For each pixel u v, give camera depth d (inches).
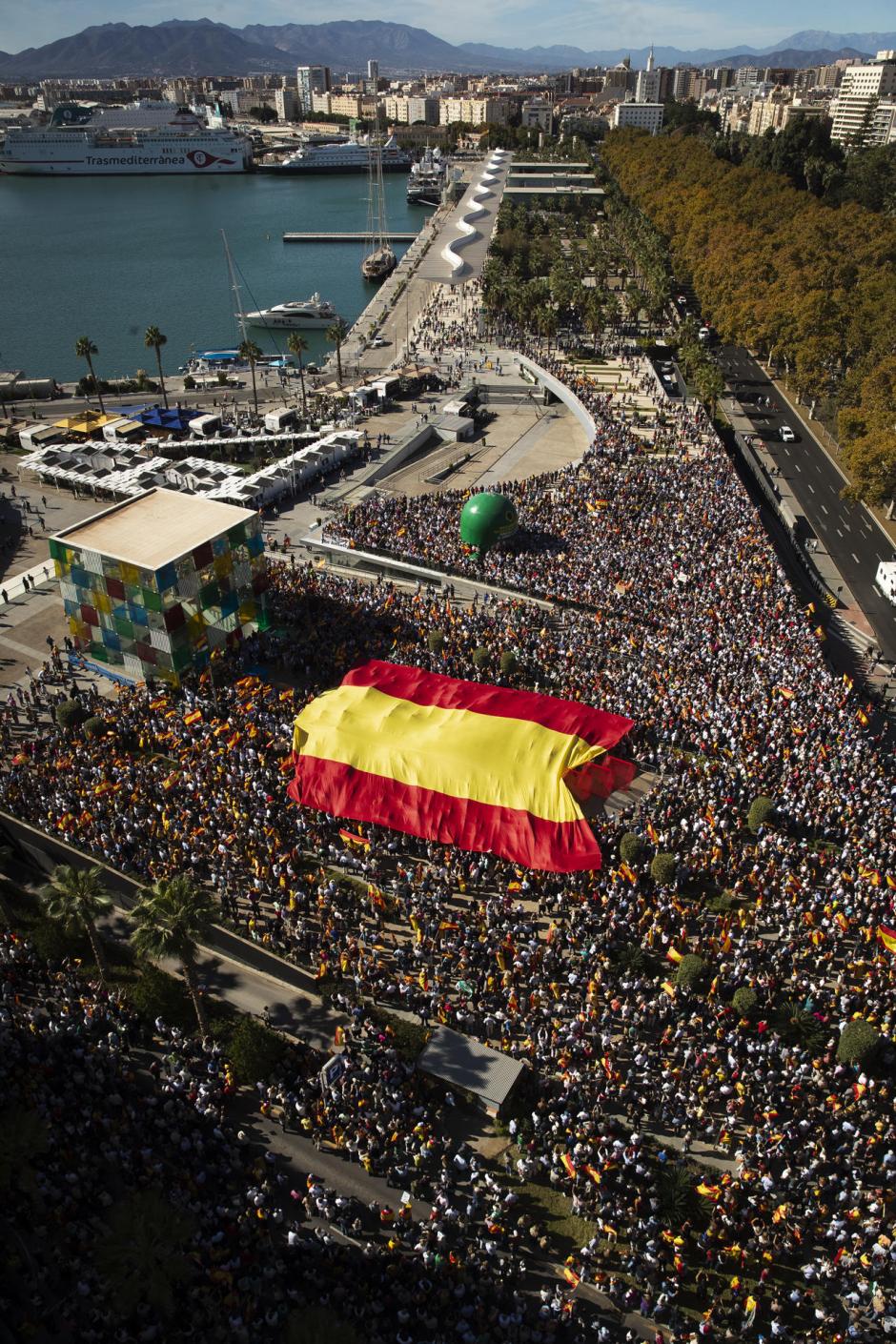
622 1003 1983.3
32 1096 1731.1
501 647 3253.0
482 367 6845.5
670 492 4441.4
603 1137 1723.7
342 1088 1796.3
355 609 3565.5
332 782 2586.1
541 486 4650.6
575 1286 1508.4
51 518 4569.4
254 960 2126.0
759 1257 1546.5
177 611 3070.9
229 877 2267.5
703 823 2431.1
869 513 4830.2
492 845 2404.0
